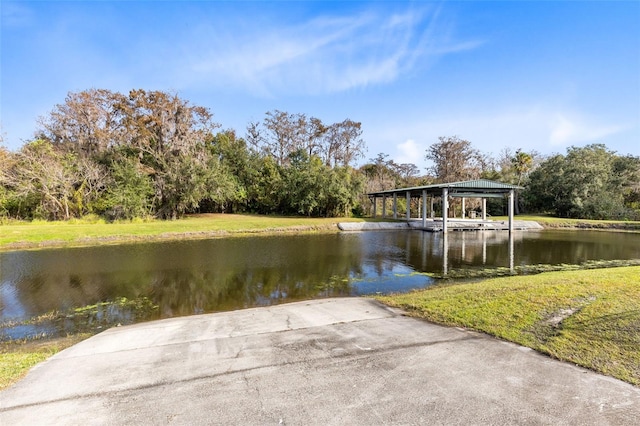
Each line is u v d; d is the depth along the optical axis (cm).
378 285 834
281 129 4150
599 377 298
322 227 2297
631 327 392
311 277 917
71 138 2784
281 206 3531
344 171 3284
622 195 3139
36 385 309
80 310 647
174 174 2573
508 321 444
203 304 685
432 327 444
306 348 385
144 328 496
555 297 527
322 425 240
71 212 2414
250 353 374
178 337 441
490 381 297
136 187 2445
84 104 2712
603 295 523
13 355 404
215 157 3006
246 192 3459
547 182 3284
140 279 890
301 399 275
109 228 1898
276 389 291
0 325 572
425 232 2195
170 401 276
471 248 1469
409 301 583
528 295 546
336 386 295
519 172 3638
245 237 1880
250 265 1077
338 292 771
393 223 2478
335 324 475
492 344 379
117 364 354
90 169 2462
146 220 2431
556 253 1330
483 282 742
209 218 2814
